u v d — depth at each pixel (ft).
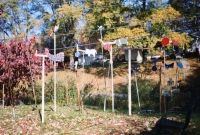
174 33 56.75
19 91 36.76
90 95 40.47
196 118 21.45
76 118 22.80
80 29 68.80
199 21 70.18
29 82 37.40
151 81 50.85
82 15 70.28
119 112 27.25
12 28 67.10
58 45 85.20
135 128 18.49
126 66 73.20
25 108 28.96
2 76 29.91
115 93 44.62
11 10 65.87
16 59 30.53
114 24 64.39
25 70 32.19
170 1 78.95
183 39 55.88
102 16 61.67
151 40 56.70
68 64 86.99
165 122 14.82
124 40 23.82
